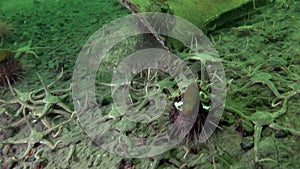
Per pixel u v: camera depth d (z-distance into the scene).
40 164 1.02
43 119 1.10
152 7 1.19
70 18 1.46
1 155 1.08
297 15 1.21
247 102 0.98
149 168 0.92
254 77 1.02
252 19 1.23
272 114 0.93
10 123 1.13
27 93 1.17
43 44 1.36
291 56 1.08
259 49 1.12
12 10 1.58
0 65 1.22
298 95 0.97
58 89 1.17
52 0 1.59
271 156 0.88
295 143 0.89
